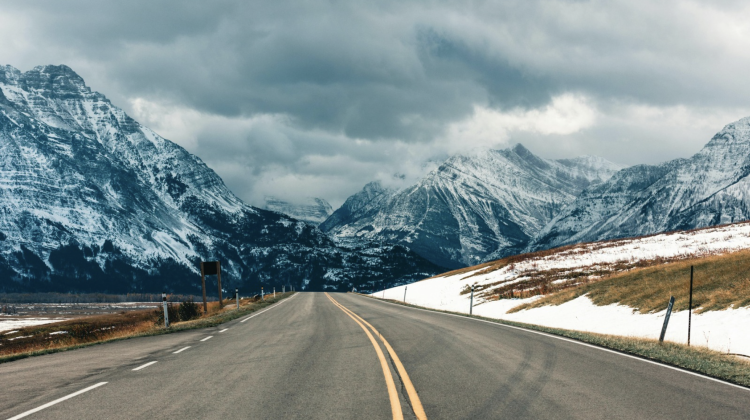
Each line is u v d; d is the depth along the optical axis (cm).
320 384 929
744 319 1816
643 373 1040
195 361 1213
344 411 743
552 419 704
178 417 716
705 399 827
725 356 1250
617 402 798
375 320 2397
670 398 830
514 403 788
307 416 718
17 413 742
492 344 1480
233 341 1634
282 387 905
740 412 753
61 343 2188
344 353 1313
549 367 1098
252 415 724
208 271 4125
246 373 1044
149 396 841
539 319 2780
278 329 2027
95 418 713
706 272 2603
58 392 878
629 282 2983
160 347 1516
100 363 1210
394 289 8038
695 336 1753
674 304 2281
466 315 2792
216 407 768
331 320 2425
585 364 1138
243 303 4912
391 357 1239
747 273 2344
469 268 8056
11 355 1401
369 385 918
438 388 891
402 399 812
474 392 860
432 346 1438
